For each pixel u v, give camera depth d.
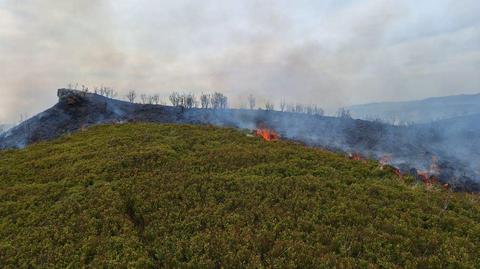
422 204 15.62
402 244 12.16
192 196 16.19
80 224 14.39
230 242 12.26
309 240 12.42
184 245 12.33
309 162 21.00
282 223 13.43
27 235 14.05
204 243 12.24
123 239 12.93
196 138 27.36
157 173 19.59
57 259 12.18
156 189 17.09
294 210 14.58
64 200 17.00
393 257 11.52
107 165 20.94
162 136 28.22
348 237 12.45
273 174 18.84
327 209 14.64
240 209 14.88
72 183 19.08
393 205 15.34
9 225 15.11
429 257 11.36
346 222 13.61
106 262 11.65
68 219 15.04
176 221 14.04
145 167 20.66
